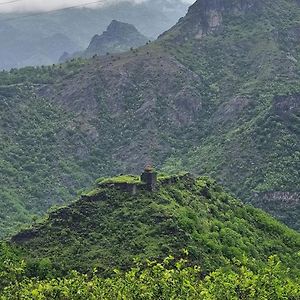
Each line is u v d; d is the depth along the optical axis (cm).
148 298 9212
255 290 9494
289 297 9875
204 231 14362
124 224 14100
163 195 15075
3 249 13712
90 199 14912
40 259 13488
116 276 10938
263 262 14825
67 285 9969
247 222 17162
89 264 13125
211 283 9738
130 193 14988
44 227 14550
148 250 13162
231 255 13950
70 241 14050
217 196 17550
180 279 9419
